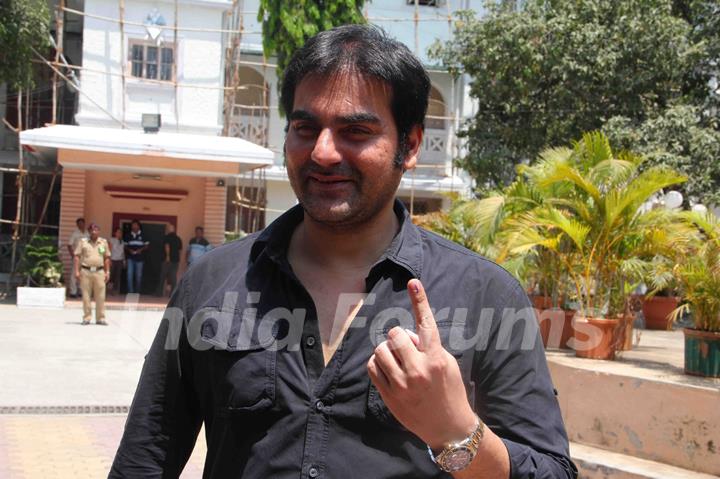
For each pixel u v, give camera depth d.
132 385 9.30
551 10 16.81
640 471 5.32
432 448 1.59
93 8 20.31
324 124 1.84
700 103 16.47
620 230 7.43
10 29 17.52
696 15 16.77
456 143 23.66
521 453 1.70
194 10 20.81
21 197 19.81
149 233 21.06
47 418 7.83
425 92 1.94
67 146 17.81
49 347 11.88
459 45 18.27
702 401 5.35
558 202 7.86
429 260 1.93
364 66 1.83
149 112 20.69
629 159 8.41
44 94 23.14
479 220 8.70
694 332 5.87
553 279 8.38
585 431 6.08
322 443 1.76
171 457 2.01
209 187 21.11
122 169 18.98
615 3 16.11
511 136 17.95
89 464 6.30
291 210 2.03
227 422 1.83
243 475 1.79
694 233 7.73
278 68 18.62
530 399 1.84
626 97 16.11
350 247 1.96
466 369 1.83
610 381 5.94
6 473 5.95
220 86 21.03
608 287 7.38
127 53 20.55
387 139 1.86
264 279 1.93
